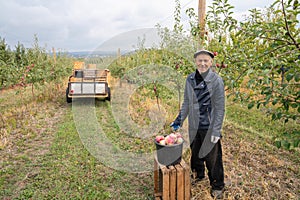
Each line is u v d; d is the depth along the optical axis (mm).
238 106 7043
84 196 3209
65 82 11898
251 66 2807
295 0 2357
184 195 2820
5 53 13023
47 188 3434
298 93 2568
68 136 5340
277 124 5664
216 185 3082
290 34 2539
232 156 4215
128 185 3457
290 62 2682
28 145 4973
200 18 5500
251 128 5461
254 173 3691
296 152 4367
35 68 9266
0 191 3340
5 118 6875
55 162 4137
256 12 3742
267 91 2660
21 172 3857
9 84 9602
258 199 3090
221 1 3363
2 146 4828
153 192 3287
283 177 3621
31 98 9250
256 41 4020
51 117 7047
